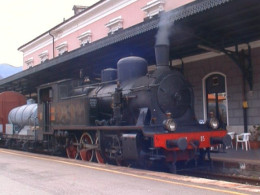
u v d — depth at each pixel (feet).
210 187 22.54
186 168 34.40
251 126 47.19
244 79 47.57
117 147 35.78
